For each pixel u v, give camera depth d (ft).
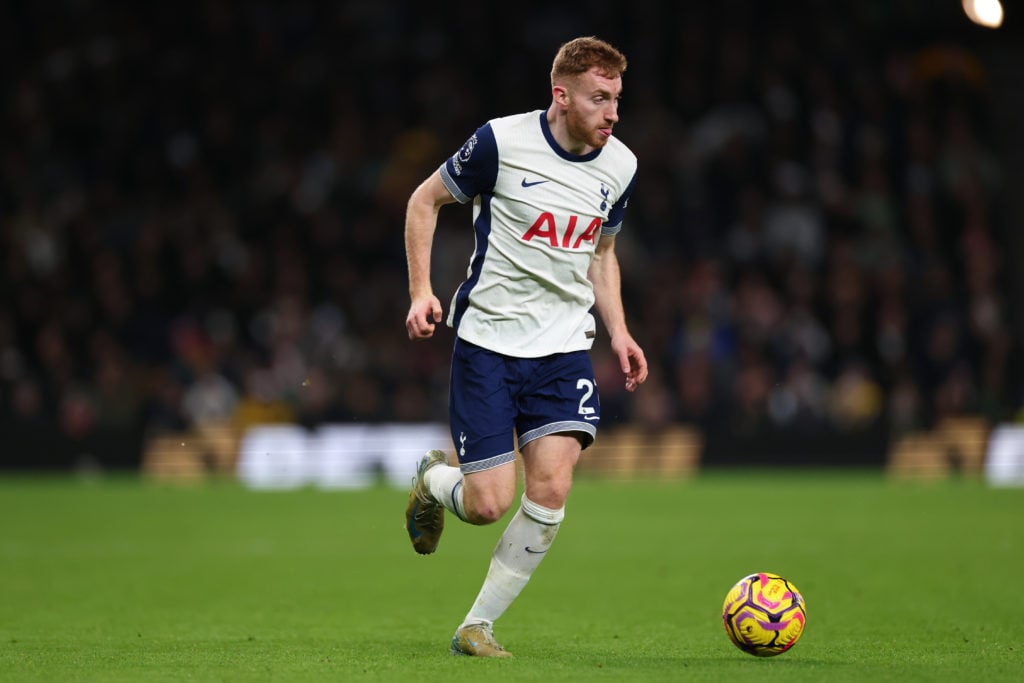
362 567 113.39
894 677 59.21
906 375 248.93
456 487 66.13
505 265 65.21
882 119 298.97
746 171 285.84
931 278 265.95
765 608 64.64
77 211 270.87
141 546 129.59
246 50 301.84
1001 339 262.26
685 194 282.97
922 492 197.57
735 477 235.20
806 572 108.17
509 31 308.81
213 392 235.81
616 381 244.63
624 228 273.75
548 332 65.21
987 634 75.61
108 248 268.41
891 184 293.02
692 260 273.95
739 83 296.92
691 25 307.78
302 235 271.69
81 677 58.80
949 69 311.68
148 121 288.51
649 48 304.71
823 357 258.57
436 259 263.49
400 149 287.69
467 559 119.65
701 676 59.11
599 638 74.95
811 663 63.87
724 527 147.54
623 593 96.58
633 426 243.40
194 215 270.67
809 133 293.64
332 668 61.41
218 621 82.48
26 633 76.69
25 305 253.65
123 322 254.47
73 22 301.43
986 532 140.67
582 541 133.80
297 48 307.58
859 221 279.69
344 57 304.50
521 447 66.18
